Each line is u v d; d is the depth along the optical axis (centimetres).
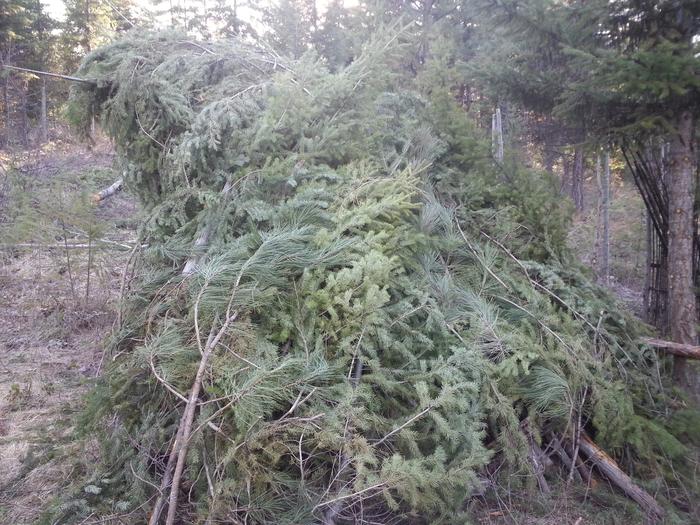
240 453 197
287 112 335
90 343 424
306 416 211
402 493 200
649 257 462
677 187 376
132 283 345
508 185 417
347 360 231
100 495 215
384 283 263
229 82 384
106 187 803
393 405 244
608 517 258
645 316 464
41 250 532
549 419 297
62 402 338
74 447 241
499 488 265
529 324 309
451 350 271
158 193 401
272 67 419
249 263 245
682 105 350
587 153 393
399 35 392
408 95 482
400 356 257
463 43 833
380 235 267
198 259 292
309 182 318
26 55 1536
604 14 351
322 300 240
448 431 220
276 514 197
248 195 308
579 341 307
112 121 387
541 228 398
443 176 408
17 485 256
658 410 321
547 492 270
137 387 244
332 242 264
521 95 412
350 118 370
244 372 212
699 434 303
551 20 371
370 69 374
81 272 522
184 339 237
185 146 323
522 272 363
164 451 231
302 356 229
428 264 317
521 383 284
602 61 325
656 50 315
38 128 1299
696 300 413
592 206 1073
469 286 330
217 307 237
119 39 409
